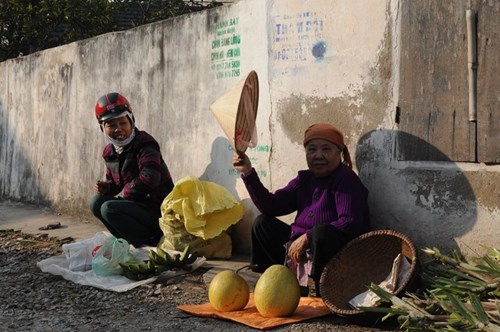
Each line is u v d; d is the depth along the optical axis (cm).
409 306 387
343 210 470
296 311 451
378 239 468
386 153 509
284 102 582
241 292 455
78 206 867
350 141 533
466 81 464
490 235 457
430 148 485
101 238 572
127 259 558
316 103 557
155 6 1487
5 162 1048
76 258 570
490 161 456
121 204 621
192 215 590
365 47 520
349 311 426
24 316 468
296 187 512
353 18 527
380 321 423
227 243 608
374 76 515
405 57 495
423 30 485
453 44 470
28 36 1348
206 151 670
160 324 443
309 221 491
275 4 587
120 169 645
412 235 496
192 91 686
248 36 617
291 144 578
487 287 395
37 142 962
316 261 462
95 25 1374
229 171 642
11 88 1034
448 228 478
